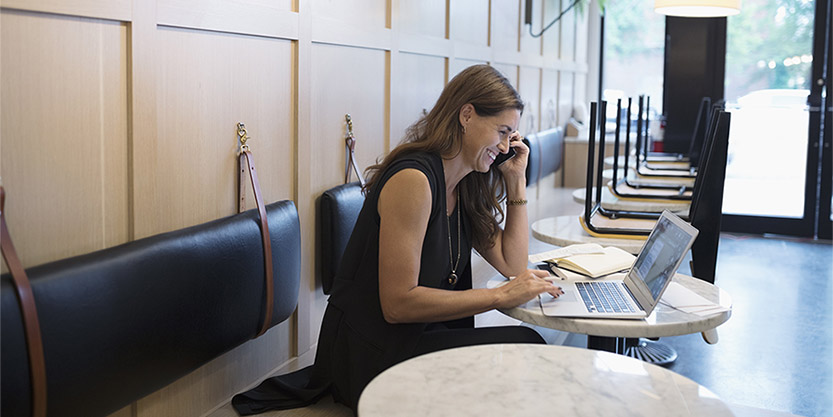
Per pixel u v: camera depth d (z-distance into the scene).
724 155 2.82
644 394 1.35
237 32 2.47
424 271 2.19
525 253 2.53
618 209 3.67
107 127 2.00
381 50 3.59
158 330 2.00
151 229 2.15
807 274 5.62
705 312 2.01
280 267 2.58
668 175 4.88
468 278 2.50
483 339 2.21
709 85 7.30
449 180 2.29
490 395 1.33
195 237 2.16
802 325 4.41
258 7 2.57
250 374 2.69
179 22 2.20
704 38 7.26
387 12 3.63
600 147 3.48
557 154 7.17
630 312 1.98
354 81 3.33
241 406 2.30
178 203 2.26
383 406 1.28
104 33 1.97
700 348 4.02
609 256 2.49
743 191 7.20
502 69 5.60
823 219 6.92
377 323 2.16
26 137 1.76
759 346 4.05
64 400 1.75
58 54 1.83
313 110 2.99
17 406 1.63
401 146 2.25
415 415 1.25
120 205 2.06
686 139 7.48
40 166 1.80
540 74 6.70
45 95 1.81
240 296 2.35
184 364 2.13
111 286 1.85
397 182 2.10
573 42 7.78
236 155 2.53
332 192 3.05
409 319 2.08
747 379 3.59
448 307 2.05
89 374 1.80
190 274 2.11
